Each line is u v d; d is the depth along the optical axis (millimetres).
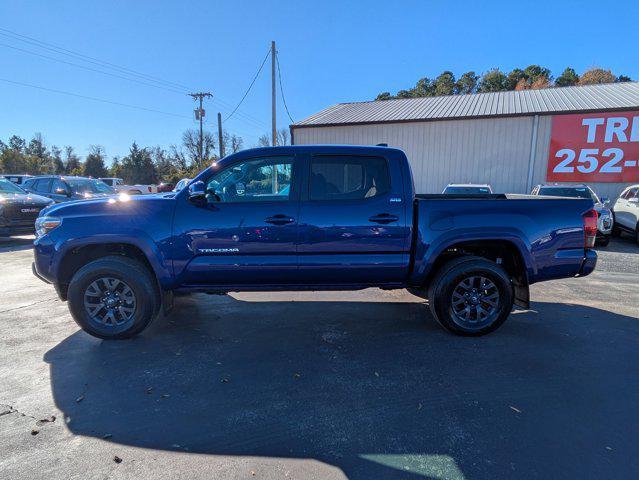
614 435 2453
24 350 3691
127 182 76688
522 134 14969
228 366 3391
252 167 3896
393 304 5133
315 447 2348
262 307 4988
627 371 3309
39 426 2539
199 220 3742
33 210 10031
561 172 14727
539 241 3943
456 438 2426
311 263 3830
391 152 3941
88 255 3984
